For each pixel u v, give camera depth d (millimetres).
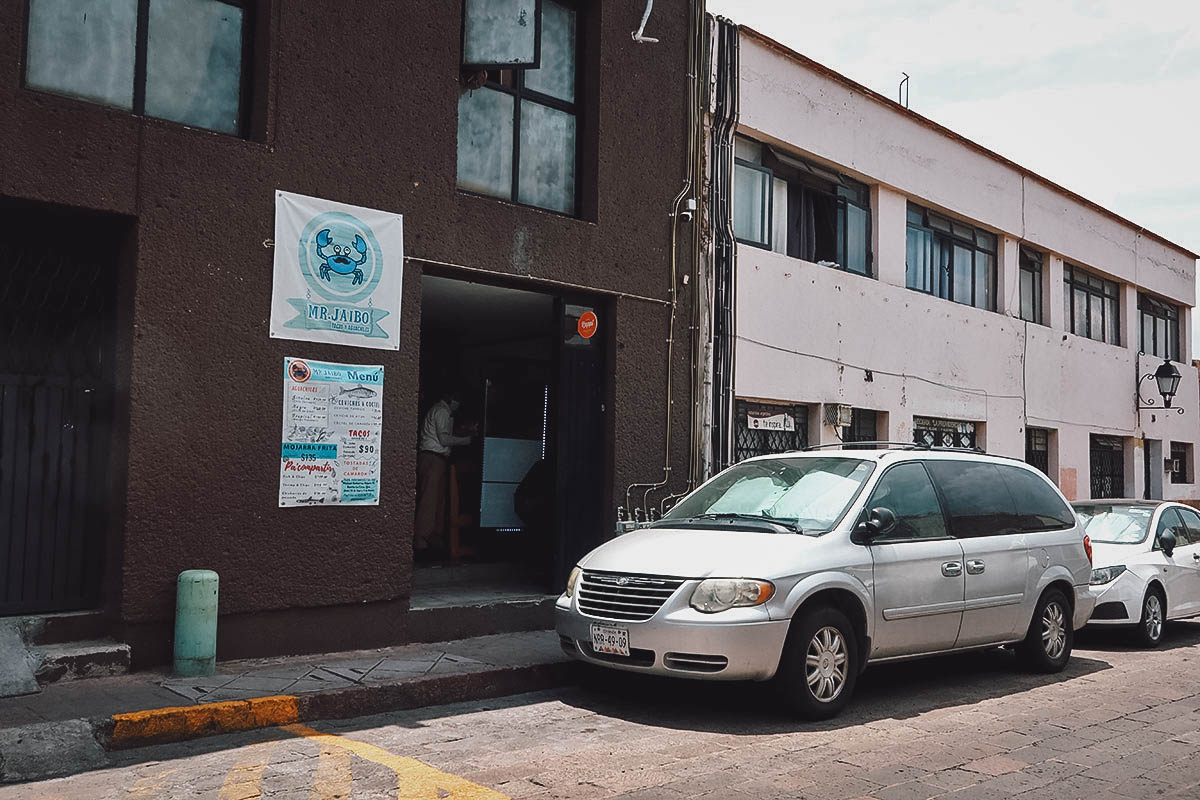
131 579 7055
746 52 12148
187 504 7324
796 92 12930
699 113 11352
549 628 9609
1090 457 20328
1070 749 6234
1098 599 10547
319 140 8094
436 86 8883
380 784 5191
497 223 9328
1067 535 9102
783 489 7816
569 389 10102
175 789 5066
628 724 6660
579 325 10211
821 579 6762
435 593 9758
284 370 7836
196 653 6965
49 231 7238
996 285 17578
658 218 10844
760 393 12164
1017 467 9094
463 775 5402
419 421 13039
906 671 8867
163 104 7625
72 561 7254
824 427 13203
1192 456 24031
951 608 7703
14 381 7047
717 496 8109
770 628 6473
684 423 11008
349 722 6578
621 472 10352
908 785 5387
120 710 5992
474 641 8797
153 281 7199
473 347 13273
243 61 8023
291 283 7879
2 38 6605
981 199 16719
